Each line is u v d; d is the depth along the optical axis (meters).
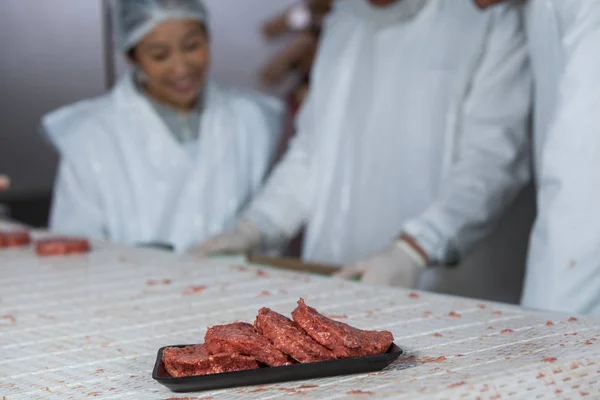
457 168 2.55
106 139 3.25
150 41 3.07
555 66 2.13
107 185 3.23
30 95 5.59
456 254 2.46
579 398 1.15
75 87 5.54
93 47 5.46
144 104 3.26
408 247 2.42
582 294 1.92
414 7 2.77
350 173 2.94
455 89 2.62
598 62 1.93
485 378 1.12
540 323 1.42
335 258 2.97
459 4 2.72
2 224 2.90
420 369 1.18
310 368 1.16
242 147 3.36
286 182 3.01
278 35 5.62
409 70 2.81
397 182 2.86
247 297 1.72
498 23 2.60
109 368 1.30
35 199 5.50
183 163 3.25
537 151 2.27
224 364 1.17
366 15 2.88
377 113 2.88
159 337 1.46
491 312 1.53
